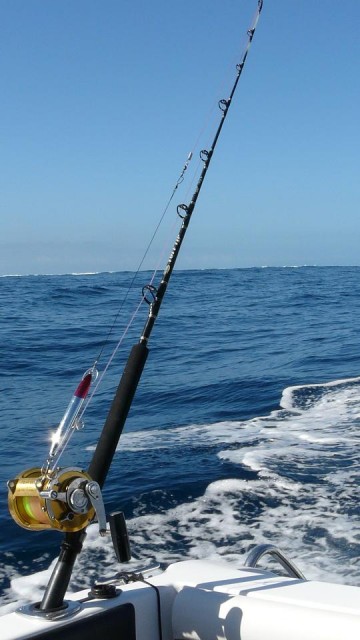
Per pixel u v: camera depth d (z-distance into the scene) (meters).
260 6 2.28
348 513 4.64
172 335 16.28
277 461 5.80
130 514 4.80
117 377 10.58
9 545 4.34
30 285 31.53
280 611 1.54
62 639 1.44
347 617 1.49
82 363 12.34
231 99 2.22
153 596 1.64
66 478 1.39
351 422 7.15
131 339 15.45
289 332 16.80
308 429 6.95
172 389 9.70
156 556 4.11
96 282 34.09
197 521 4.64
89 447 6.65
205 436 6.89
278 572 3.85
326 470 5.53
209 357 12.96
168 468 5.77
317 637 1.47
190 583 1.70
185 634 1.64
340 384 9.49
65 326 17.56
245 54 2.26
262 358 12.70
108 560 3.97
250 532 4.43
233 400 8.81
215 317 20.38
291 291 30.14
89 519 1.46
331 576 3.77
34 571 3.99
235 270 48.69
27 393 9.77
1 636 1.41
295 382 9.90
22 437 7.29
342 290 30.48
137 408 8.56
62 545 1.49
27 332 16.33
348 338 15.34
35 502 1.38
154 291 1.80
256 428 7.17
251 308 23.09
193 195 2.00
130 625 1.58
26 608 1.50
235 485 5.24
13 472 6.05
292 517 4.63
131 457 6.15
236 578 1.74
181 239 1.91
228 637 1.57
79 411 1.51
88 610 1.52
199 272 45.97
